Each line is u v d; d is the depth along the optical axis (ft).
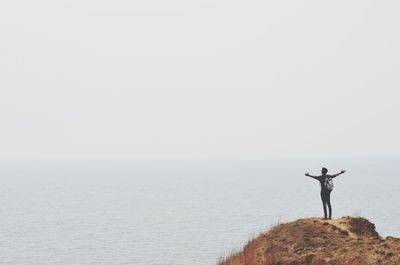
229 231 401.90
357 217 75.25
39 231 425.69
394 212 483.92
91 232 418.92
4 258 315.78
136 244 359.87
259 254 66.64
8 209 587.27
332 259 56.59
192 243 356.38
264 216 484.33
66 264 296.71
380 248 55.16
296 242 66.03
